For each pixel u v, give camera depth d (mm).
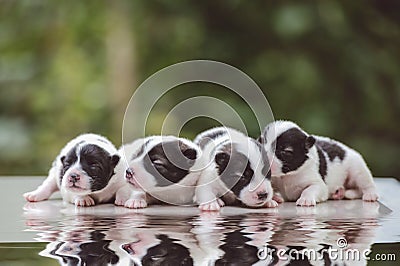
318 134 13273
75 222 5457
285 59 13562
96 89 14227
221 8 13938
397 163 13328
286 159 6367
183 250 4543
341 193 6754
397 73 13805
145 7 14164
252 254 4453
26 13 14656
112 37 14180
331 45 13555
